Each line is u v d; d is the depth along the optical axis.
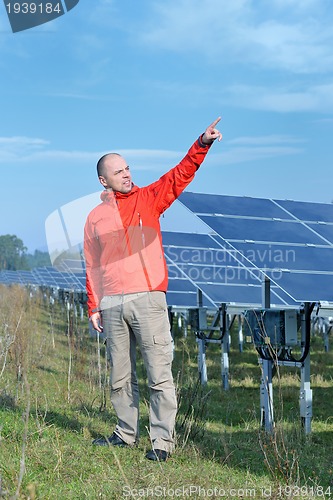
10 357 8.90
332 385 10.67
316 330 19.80
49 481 4.36
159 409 5.27
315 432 7.43
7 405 6.60
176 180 5.20
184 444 5.45
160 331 5.25
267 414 7.14
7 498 3.39
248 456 5.65
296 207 9.56
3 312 13.73
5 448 4.85
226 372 10.59
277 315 7.15
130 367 5.47
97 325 5.43
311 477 5.19
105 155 5.18
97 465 4.86
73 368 9.85
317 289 6.87
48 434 5.55
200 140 5.11
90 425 6.14
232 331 20.09
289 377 11.18
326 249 7.98
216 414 8.04
